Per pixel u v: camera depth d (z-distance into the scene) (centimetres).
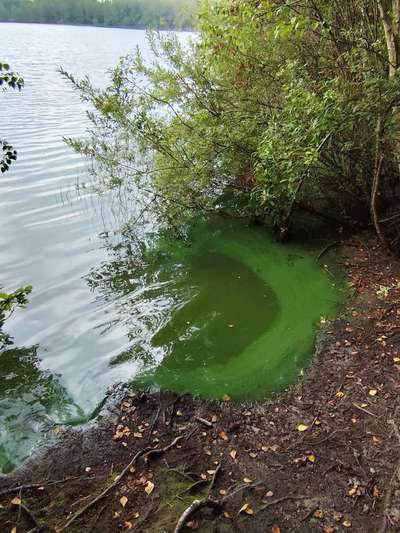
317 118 598
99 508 407
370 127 685
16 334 644
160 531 385
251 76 805
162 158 872
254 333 647
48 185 1140
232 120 802
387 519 387
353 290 721
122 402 529
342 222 905
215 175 879
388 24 629
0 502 414
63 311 695
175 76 831
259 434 482
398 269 758
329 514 396
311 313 683
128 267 821
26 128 1589
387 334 612
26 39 4638
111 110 808
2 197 1065
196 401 530
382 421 485
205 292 746
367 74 608
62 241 900
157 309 704
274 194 759
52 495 421
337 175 830
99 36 5262
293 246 877
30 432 491
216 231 948
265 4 678
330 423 489
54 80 2452
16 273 787
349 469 435
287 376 563
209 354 607
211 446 468
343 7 750
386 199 857
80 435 486
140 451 459
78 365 589
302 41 778
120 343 629
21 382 561
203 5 845
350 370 561
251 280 780
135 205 1041
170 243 907
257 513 399
